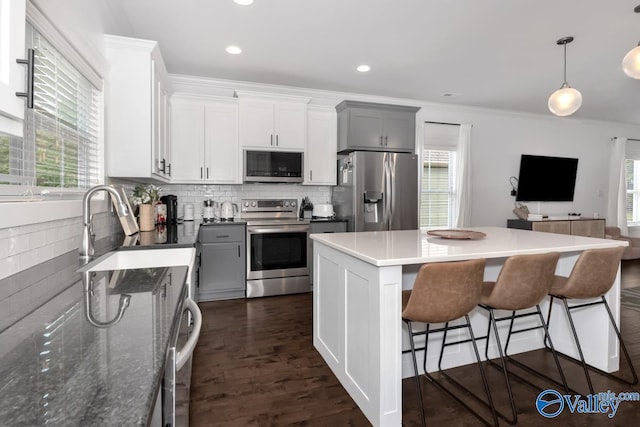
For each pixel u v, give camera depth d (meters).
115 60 2.55
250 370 2.33
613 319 2.28
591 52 3.50
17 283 1.18
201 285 3.80
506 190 5.89
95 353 0.63
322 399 2.01
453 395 2.05
